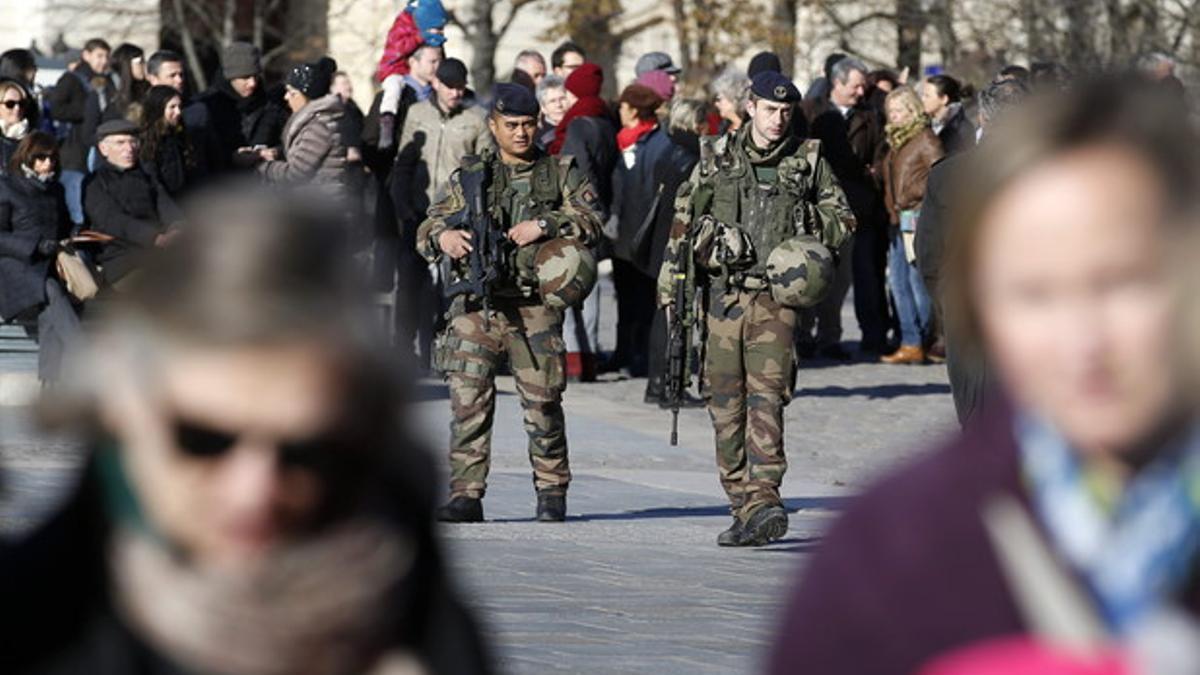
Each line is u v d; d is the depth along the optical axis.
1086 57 47.31
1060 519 4.73
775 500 20.11
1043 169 4.70
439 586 4.86
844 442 29.55
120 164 29.41
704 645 14.36
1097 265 4.65
